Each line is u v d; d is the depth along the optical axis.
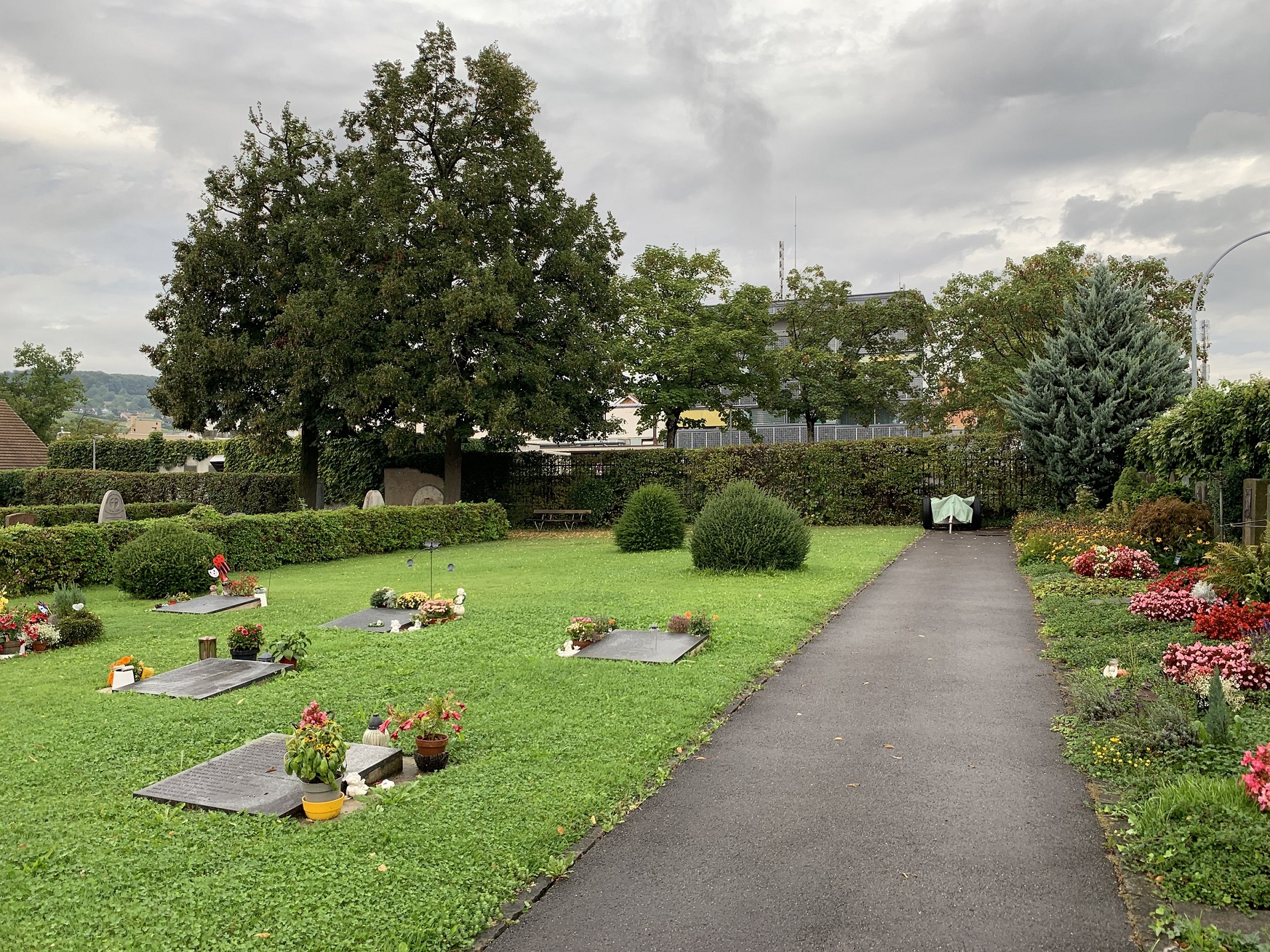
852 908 4.10
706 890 4.30
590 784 5.51
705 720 6.99
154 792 5.41
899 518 25.22
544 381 26.23
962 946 3.77
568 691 7.64
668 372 36.78
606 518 28.91
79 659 9.39
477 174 26.02
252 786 5.47
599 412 29.69
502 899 4.21
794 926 3.95
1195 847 4.35
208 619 11.74
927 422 40.53
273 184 26.78
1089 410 21.86
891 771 5.85
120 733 6.66
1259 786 4.64
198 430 28.28
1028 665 8.58
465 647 9.45
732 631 9.98
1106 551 13.31
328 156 27.41
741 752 6.29
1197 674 6.69
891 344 42.38
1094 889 4.23
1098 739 6.09
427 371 25.83
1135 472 18.72
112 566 14.39
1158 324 24.36
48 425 66.56
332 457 32.50
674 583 14.12
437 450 31.30
